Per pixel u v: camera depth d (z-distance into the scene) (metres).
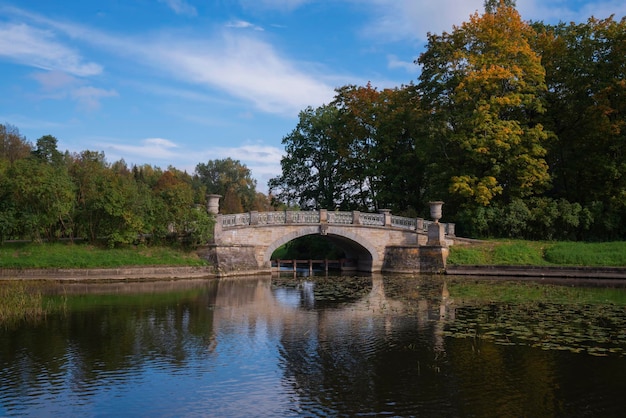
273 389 11.09
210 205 35.38
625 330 16.11
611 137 41.44
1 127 57.75
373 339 15.20
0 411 9.97
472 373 11.98
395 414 9.73
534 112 44.28
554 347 14.10
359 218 39.59
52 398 10.62
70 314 19.02
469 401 10.33
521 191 41.69
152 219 33.62
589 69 41.47
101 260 30.84
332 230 38.88
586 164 42.72
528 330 16.19
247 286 28.75
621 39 40.62
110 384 11.43
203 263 33.69
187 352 13.87
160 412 9.93
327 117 54.34
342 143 52.19
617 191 40.53
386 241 40.16
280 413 9.83
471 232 42.22
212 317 18.59
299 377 11.82
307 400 10.45
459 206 44.12
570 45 43.44
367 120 50.91
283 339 15.27
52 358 13.30
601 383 11.29
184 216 34.00
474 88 40.34
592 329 16.27
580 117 42.97
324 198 53.75
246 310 20.12
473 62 40.94
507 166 40.91
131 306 20.89
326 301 22.62
